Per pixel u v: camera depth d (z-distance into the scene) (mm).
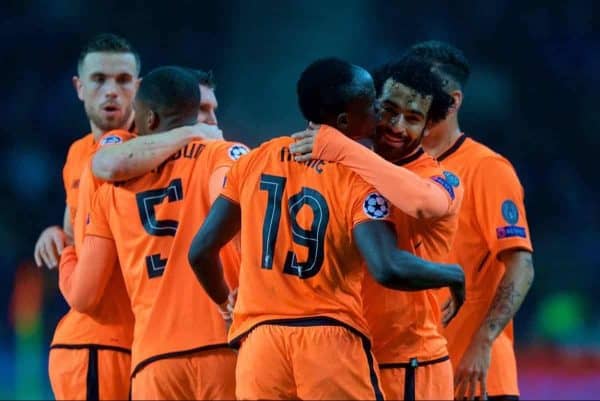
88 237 19109
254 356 15578
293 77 80125
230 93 80125
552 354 56531
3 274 67500
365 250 14969
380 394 15531
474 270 19594
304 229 15461
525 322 63125
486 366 18688
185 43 80562
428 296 16984
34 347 58094
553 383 49000
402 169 15289
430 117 16719
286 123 79750
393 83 16391
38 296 62719
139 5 80188
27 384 48656
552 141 76688
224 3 80750
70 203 22812
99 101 22797
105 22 79938
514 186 19547
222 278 16891
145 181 18547
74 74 78500
